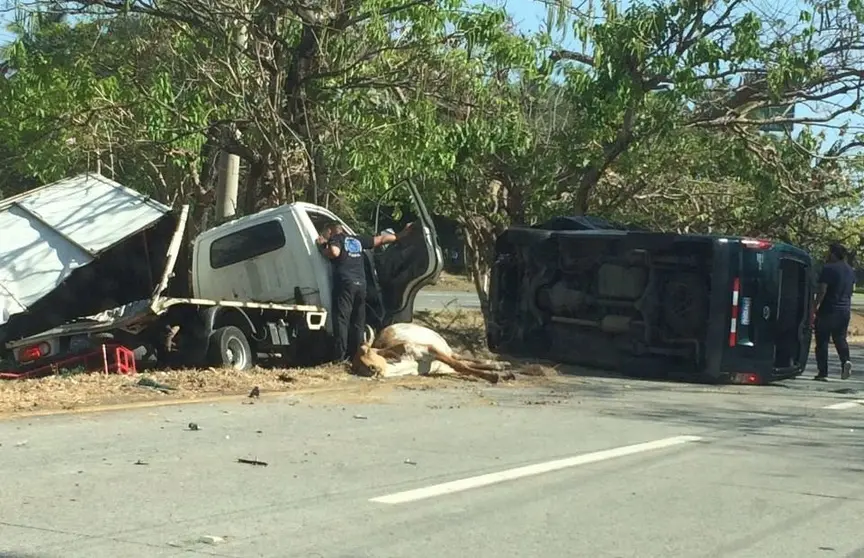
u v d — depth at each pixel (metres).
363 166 14.48
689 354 12.65
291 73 14.91
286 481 6.61
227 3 14.06
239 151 15.79
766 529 5.78
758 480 7.09
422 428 8.77
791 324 13.20
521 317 14.41
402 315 13.72
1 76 15.18
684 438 8.75
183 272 13.52
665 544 5.42
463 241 19.53
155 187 20.41
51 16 14.52
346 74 15.03
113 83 14.94
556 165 17.92
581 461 7.54
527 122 16.67
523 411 10.00
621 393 11.69
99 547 5.08
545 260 14.14
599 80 16.36
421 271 13.48
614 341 13.41
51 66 14.85
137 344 11.98
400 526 5.63
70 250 12.20
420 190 17.34
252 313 12.49
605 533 5.61
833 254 14.41
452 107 15.39
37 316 12.45
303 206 13.23
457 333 17.81
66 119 15.34
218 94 14.76
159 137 14.51
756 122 18.56
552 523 5.79
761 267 12.62
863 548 5.44
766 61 16.83
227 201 17.97
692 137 18.64
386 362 12.14
